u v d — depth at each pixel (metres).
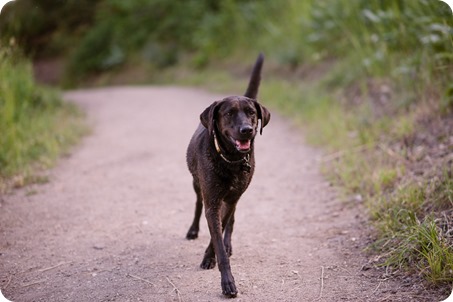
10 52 7.78
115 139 8.27
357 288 3.65
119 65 20.17
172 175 6.42
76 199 5.62
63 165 6.86
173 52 18.91
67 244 4.55
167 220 5.07
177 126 8.98
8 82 7.77
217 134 3.86
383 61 8.08
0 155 6.45
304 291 3.66
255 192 5.85
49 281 3.90
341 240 4.43
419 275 3.62
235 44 15.88
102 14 21.39
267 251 4.36
